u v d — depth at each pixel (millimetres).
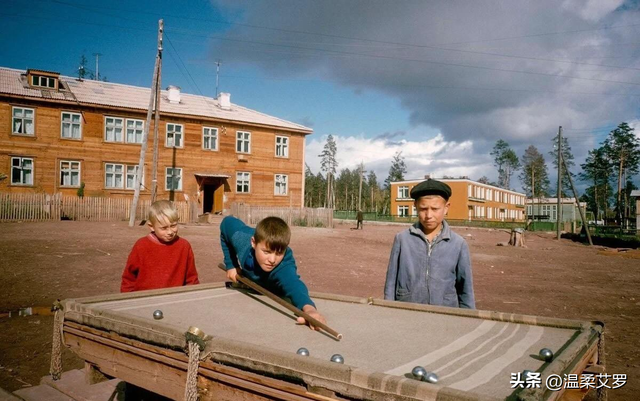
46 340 5316
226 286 3234
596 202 70125
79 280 8609
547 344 1757
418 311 2518
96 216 22453
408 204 53781
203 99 31406
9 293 7461
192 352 1646
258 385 1472
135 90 28609
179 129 27078
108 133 25156
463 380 1323
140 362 1931
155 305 2533
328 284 9539
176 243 3760
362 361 1551
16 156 22828
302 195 31312
